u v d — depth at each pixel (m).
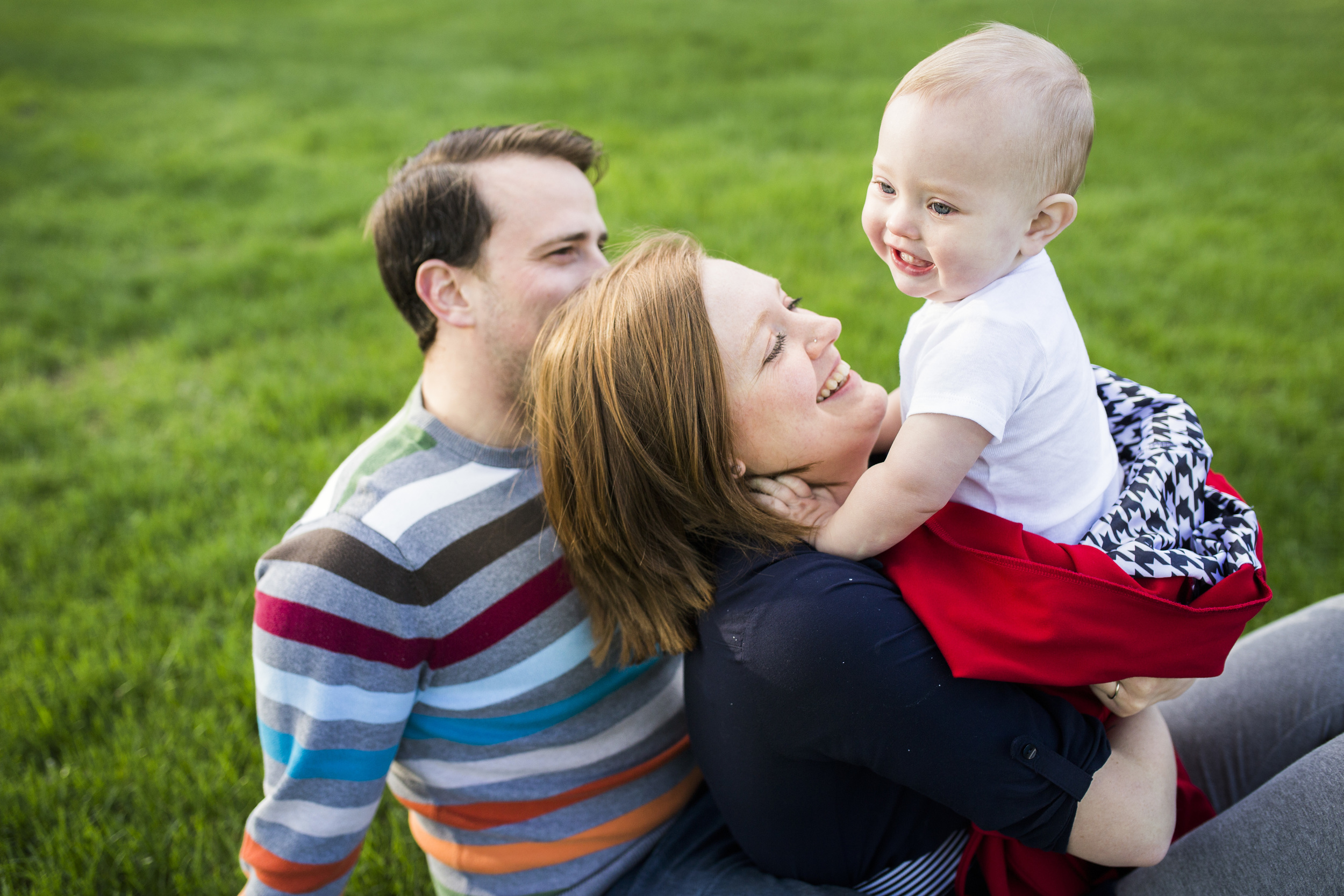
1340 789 1.25
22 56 11.16
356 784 1.39
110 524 3.39
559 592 1.44
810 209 6.00
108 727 2.47
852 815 1.36
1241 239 5.61
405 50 11.77
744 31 11.96
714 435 1.27
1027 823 1.22
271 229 6.39
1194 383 4.05
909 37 11.16
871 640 1.17
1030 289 1.29
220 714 2.49
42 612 2.89
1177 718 1.71
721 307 1.28
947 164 1.23
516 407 1.54
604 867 1.53
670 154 7.33
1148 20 11.94
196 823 2.14
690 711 1.44
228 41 12.40
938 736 1.17
